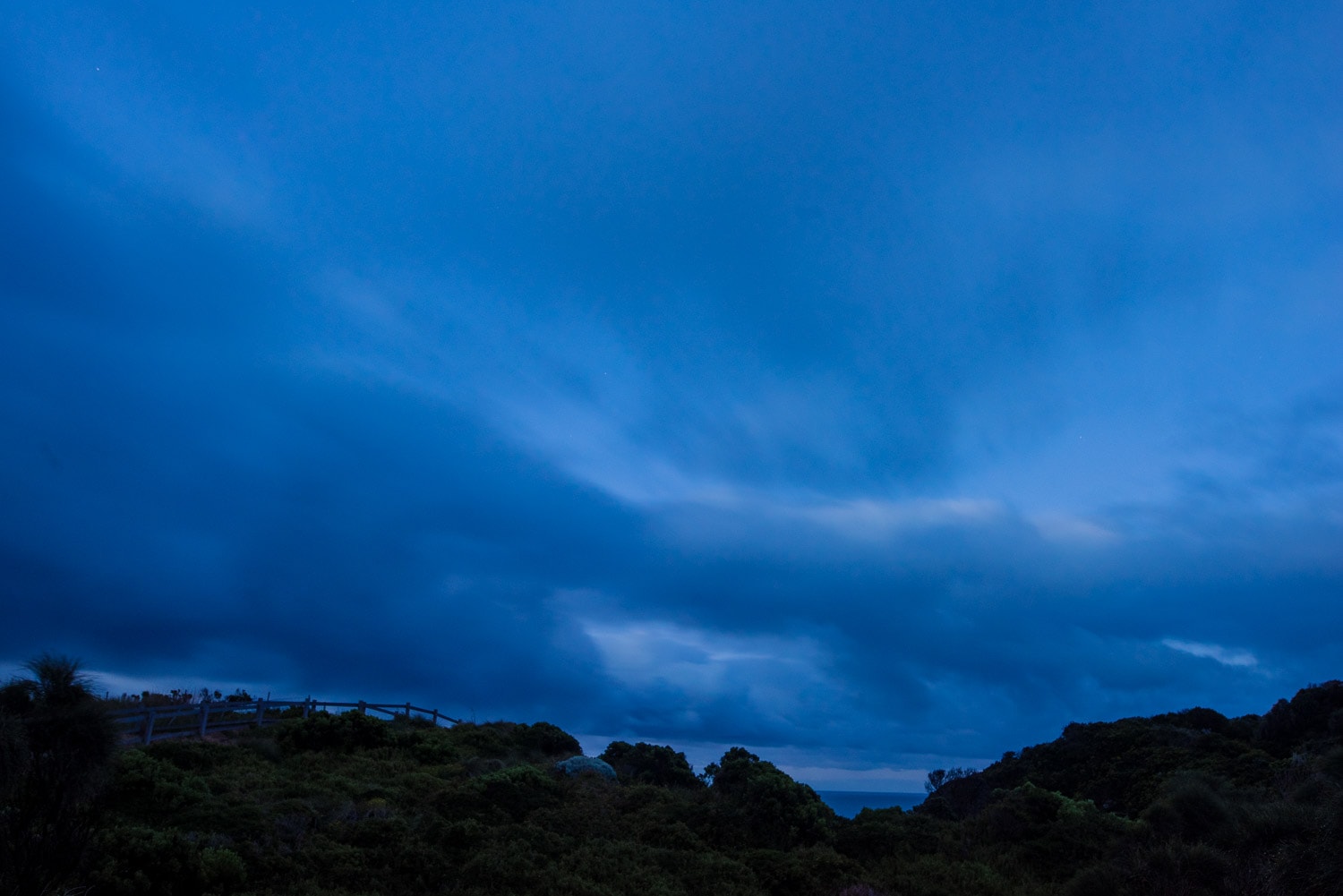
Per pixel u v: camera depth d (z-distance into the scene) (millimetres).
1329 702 39094
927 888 20172
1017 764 46156
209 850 14914
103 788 13789
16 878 11656
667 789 27094
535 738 35469
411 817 20078
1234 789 28875
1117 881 18766
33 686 13195
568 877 17219
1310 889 16516
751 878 19344
